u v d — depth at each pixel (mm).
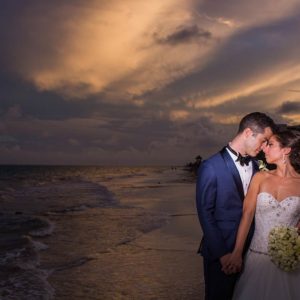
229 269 3910
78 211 17031
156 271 6922
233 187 4051
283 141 3834
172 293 5777
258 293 3785
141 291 5879
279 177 3850
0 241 10062
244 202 3963
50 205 20281
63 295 5766
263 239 3820
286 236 3619
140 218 14180
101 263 7555
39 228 12250
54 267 7297
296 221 3797
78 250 8812
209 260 4082
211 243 3953
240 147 4082
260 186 3885
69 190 32625
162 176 72938
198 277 6539
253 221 4078
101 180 56531
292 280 3744
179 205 18812
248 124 4027
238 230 3934
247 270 3898
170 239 9922
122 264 7445
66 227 12352
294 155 3807
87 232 11312
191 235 10484
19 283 6316
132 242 9586
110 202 21031
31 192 30156
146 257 7973
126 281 6371
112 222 13273
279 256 3633
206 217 4004
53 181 54250
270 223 3791
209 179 4043
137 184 42625
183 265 7309
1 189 33031
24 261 7762
